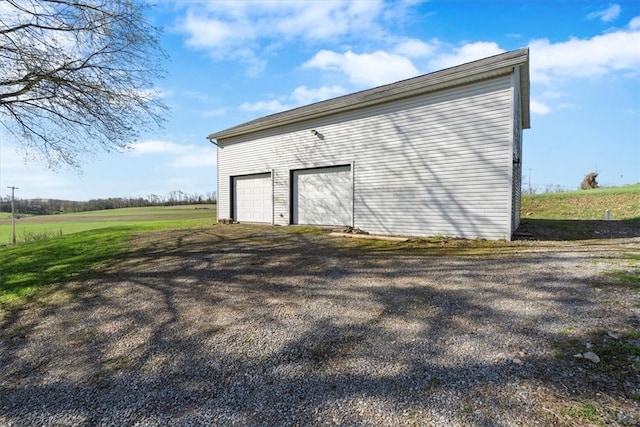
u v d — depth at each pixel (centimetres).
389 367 254
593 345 256
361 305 387
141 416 219
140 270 618
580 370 227
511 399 203
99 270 639
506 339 279
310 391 232
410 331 311
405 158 896
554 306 337
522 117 1218
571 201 1897
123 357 307
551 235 863
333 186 1084
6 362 317
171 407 227
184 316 393
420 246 728
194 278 545
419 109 867
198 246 825
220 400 230
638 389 203
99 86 785
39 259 776
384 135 939
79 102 781
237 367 272
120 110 838
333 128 1066
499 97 740
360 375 247
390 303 386
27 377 285
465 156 791
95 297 489
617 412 184
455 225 809
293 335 322
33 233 1670
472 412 194
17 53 695
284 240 873
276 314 377
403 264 560
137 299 467
